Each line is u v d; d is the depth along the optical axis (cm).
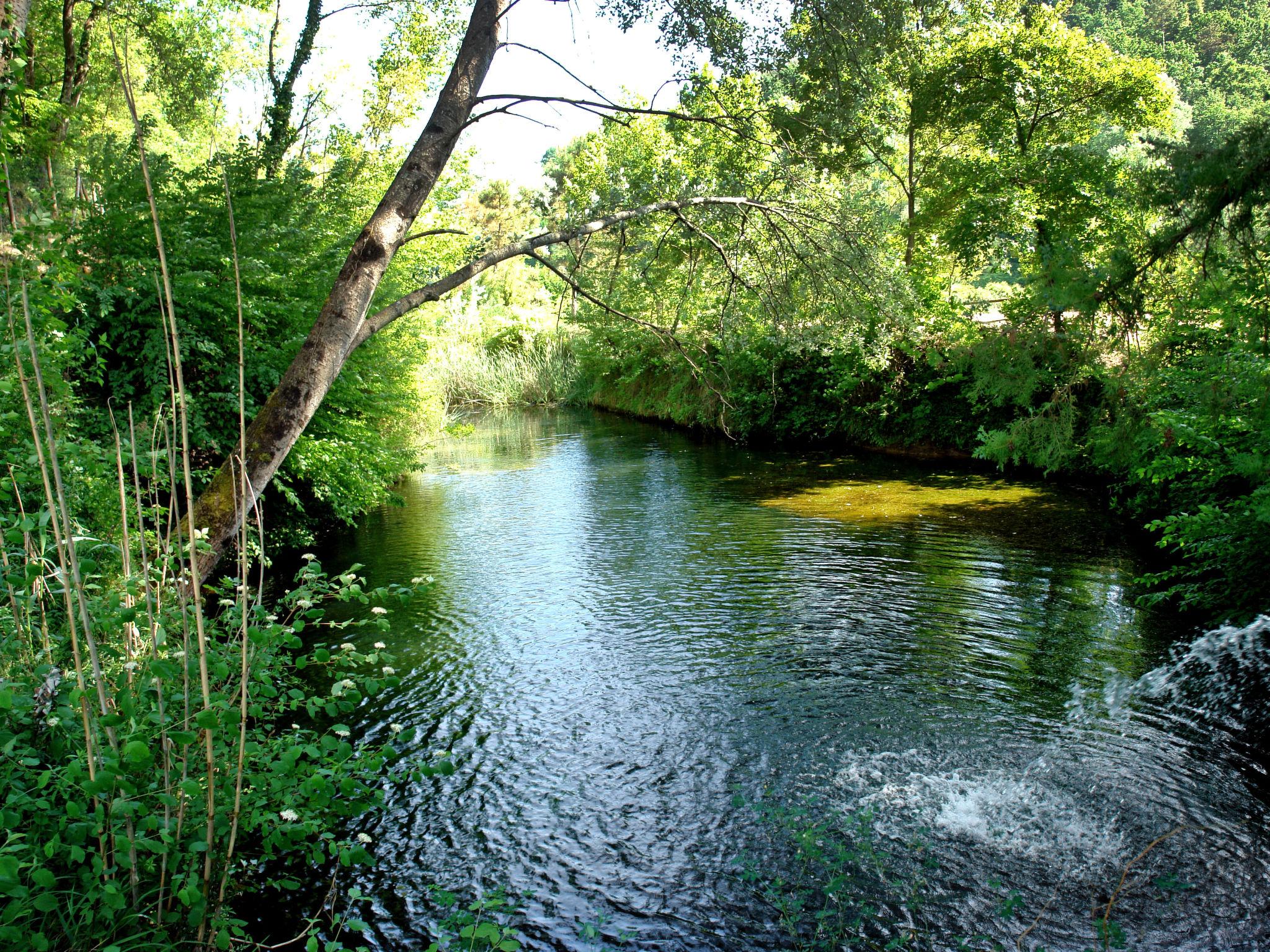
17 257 371
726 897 363
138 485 272
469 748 500
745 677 593
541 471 1534
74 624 241
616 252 822
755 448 1745
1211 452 617
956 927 339
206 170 802
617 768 475
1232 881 362
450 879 379
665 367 2188
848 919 345
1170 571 669
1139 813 416
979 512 1070
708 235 764
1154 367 475
